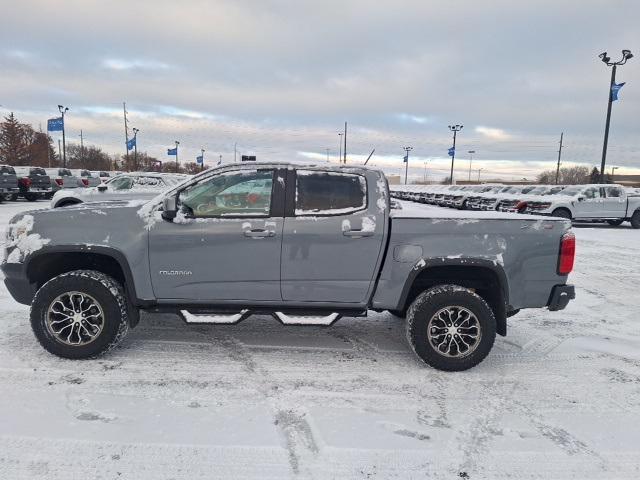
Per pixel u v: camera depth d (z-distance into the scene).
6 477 2.62
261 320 5.43
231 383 3.82
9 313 5.39
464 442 3.08
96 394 3.56
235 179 4.18
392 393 3.74
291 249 4.08
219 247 4.09
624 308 6.45
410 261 4.08
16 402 3.41
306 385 3.83
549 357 4.60
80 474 2.66
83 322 4.12
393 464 2.83
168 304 4.25
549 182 104.12
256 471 2.73
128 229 4.12
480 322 4.06
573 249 4.13
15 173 21.78
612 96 24.73
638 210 18.28
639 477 2.78
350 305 4.20
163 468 2.73
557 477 2.76
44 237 4.11
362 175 4.18
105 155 90.12
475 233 4.08
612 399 3.74
